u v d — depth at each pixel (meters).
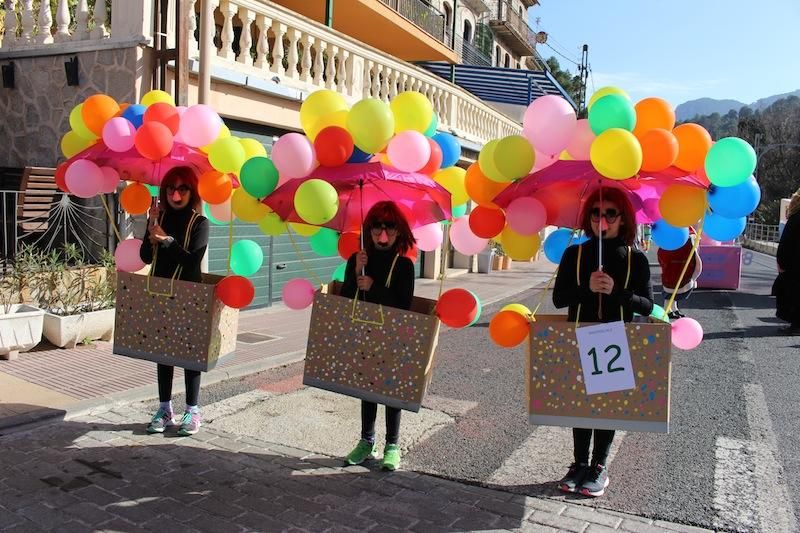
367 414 4.18
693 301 12.08
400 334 3.78
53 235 7.48
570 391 3.45
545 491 3.86
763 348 8.00
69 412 4.86
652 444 4.71
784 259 8.72
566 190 3.88
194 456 4.22
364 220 4.06
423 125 3.93
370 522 3.42
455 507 3.62
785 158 60.16
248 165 3.86
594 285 3.46
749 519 3.56
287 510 3.52
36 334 6.32
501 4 30.05
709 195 3.52
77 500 3.55
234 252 4.73
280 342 7.75
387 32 16.38
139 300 4.44
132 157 4.29
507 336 3.67
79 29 8.03
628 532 3.38
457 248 4.32
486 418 5.25
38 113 8.37
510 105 24.00
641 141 3.30
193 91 7.96
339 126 3.77
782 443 4.75
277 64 9.59
